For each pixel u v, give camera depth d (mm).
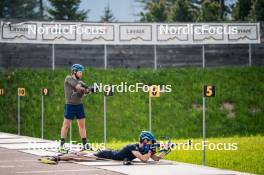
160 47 146625
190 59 147750
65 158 48969
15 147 63250
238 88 140625
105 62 143625
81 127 56500
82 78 135625
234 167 53219
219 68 147000
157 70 143375
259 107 134500
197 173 42688
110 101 129750
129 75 139625
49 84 134125
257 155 62594
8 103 127000
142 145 48531
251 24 148875
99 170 43438
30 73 137375
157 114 126875
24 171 42906
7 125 119688
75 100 55844
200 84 139750
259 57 150625
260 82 143500
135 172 42625
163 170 44000
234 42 148250
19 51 139500
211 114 129500
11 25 139250
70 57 142500
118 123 121375
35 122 120625
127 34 144125
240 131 123500
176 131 120438
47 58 141250
